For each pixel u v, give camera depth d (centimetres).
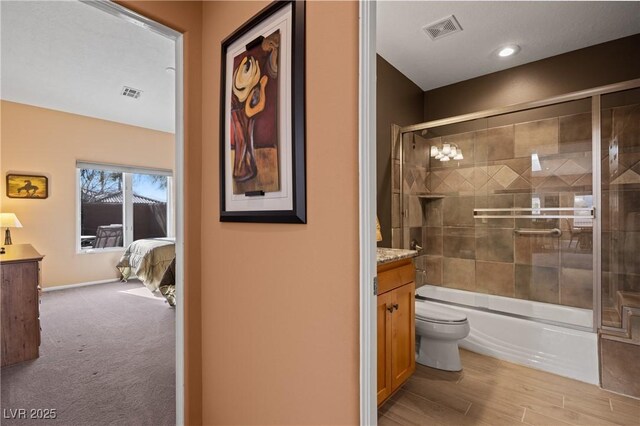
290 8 112
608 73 246
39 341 238
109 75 334
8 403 180
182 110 155
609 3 202
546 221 272
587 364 201
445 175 324
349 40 96
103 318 323
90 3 124
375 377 97
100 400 183
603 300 232
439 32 234
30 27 247
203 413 159
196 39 157
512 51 262
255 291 129
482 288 305
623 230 229
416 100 324
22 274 231
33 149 422
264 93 122
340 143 98
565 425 160
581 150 254
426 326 216
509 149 289
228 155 142
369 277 95
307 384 109
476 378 206
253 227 130
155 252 393
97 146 482
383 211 270
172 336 278
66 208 450
